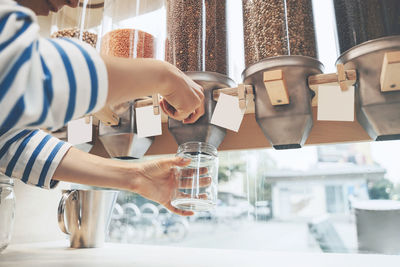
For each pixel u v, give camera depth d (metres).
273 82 0.62
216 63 0.79
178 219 1.91
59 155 0.81
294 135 0.66
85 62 0.38
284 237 1.67
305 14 0.72
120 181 0.84
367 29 0.64
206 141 0.76
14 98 0.32
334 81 0.65
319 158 1.52
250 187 1.32
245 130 0.95
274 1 0.72
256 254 0.85
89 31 1.05
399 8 0.61
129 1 0.98
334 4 0.73
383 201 1.26
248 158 1.34
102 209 1.04
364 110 0.62
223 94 0.74
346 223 1.49
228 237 1.74
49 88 0.35
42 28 1.29
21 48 0.32
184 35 0.79
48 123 0.36
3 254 0.86
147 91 0.49
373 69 0.60
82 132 0.96
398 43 0.57
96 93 0.39
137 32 0.88
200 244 1.78
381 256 0.81
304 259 0.77
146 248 0.99
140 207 1.62
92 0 1.17
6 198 0.88
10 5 0.34
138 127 0.86
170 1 0.85
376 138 0.64
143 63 0.48
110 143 0.90
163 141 1.04
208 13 0.81
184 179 0.73
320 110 0.68
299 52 0.69
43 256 0.83
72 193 1.02
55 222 1.25
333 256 0.81
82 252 0.91
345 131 0.85
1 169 0.80
